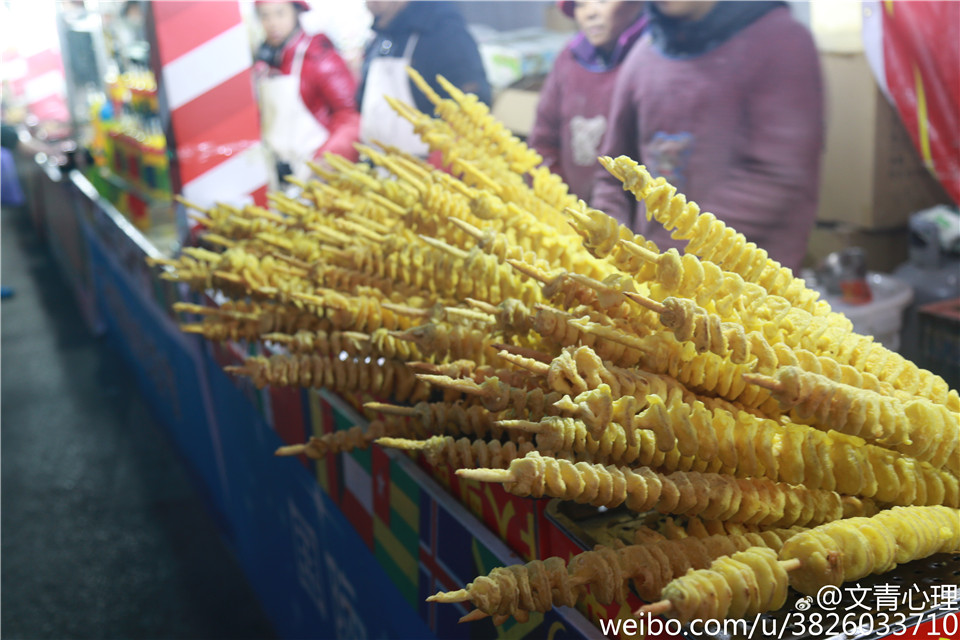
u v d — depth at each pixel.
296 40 3.05
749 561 0.76
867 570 0.79
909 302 2.11
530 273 0.95
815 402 0.76
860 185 2.29
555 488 0.76
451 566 1.36
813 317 0.92
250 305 1.51
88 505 3.88
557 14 3.12
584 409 0.78
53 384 5.59
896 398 0.85
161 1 2.83
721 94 1.98
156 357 4.22
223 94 2.99
